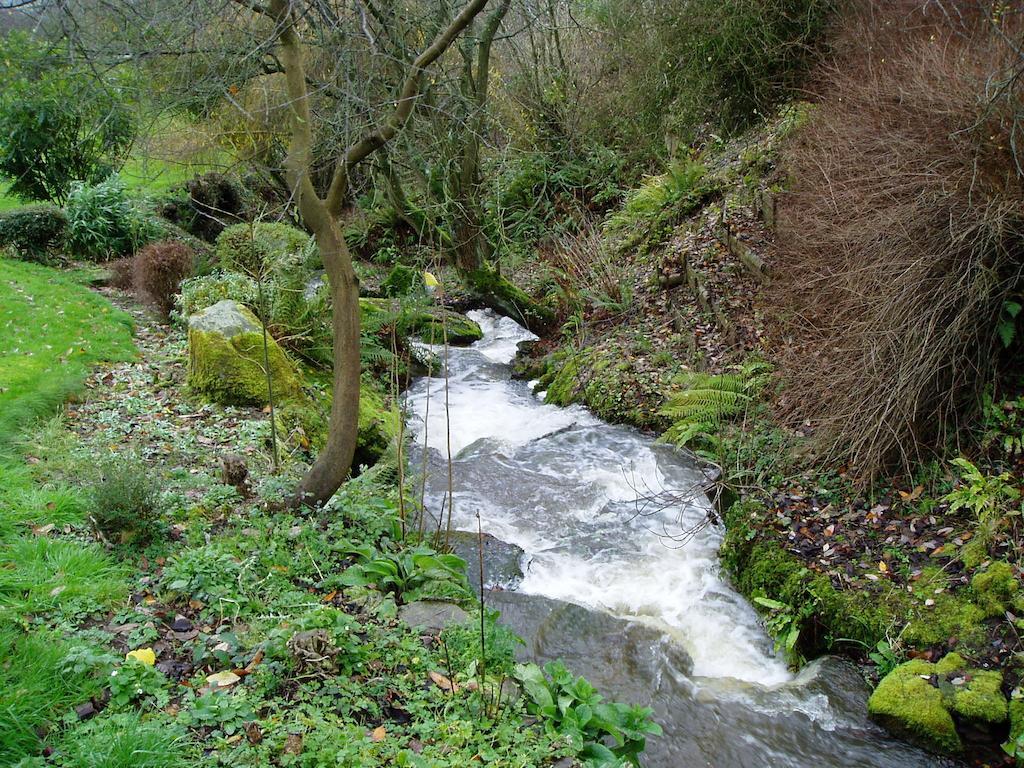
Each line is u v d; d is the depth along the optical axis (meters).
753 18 9.76
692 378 7.50
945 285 5.34
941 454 5.48
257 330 7.45
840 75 8.47
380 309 10.27
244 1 4.77
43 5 4.51
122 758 2.80
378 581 4.59
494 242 13.13
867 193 6.44
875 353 5.61
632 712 3.67
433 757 3.05
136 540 4.50
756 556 5.40
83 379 7.20
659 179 13.12
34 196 14.11
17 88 5.57
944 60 6.30
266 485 5.33
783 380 7.05
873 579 4.88
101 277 11.61
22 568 4.02
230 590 4.12
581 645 4.79
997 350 5.38
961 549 4.84
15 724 2.91
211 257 11.41
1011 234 5.21
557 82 15.73
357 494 5.34
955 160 5.59
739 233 9.80
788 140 9.50
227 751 2.97
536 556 5.79
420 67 4.97
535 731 3.38
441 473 7.12
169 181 16.27
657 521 6.32
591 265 11.68
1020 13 6.10
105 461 5.23
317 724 3.12
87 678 3.29
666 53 11.19
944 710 3.96
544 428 8.33
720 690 4.42
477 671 3.71
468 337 11.70
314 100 7.03
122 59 5.06
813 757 3.94
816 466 6.06
